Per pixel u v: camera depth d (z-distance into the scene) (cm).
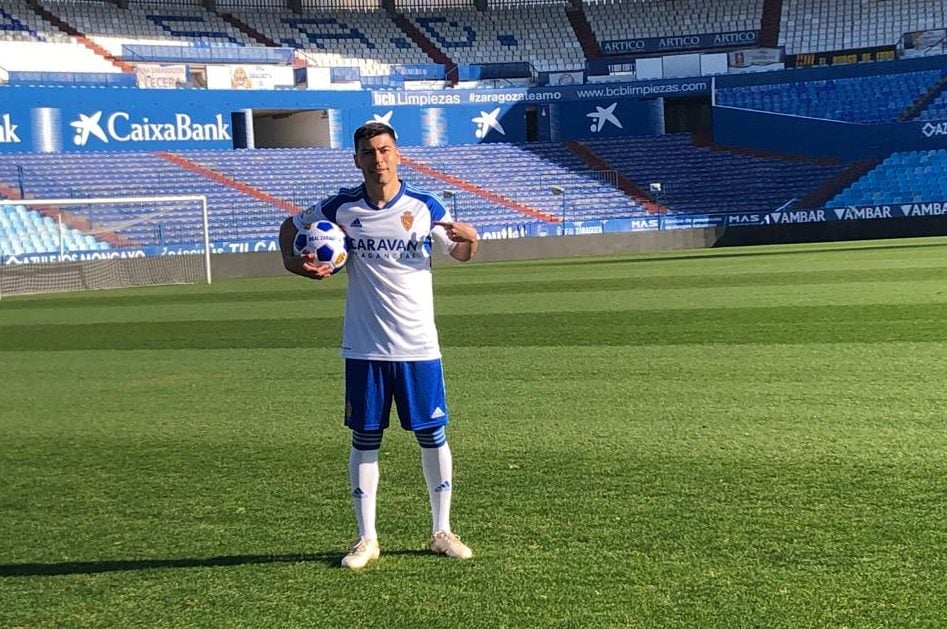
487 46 4256
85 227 2820
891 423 589
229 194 3134
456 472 524
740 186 3459
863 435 563
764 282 1563
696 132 3741
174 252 2700
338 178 3334
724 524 418
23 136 3052
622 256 2722
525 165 3600
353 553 390
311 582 373
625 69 3850
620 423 626
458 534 421
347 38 4175
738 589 348
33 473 566
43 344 1222
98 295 2108
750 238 3103
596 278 1845
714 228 3091
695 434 585
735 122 3628
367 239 384
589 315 1220
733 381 748
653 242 3055
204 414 723
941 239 2756
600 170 3584
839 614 325
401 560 394
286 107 3450
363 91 3556
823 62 3812
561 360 890
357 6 4325
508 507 457
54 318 1563
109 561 408
